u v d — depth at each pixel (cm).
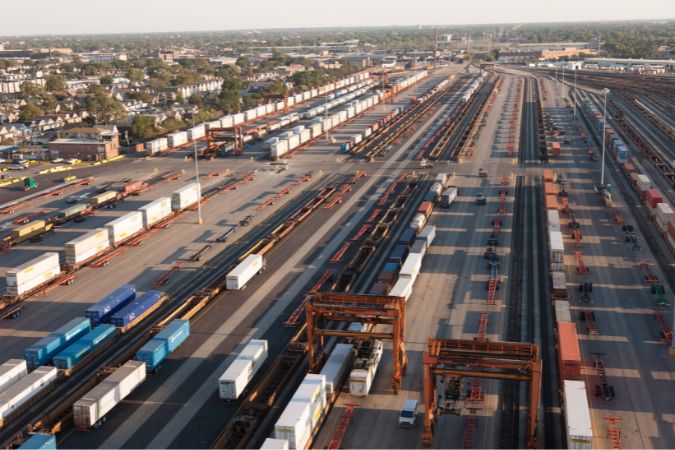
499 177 14812
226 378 6188
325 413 6009
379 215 12138
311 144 19538
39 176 16112
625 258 9719
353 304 6706
